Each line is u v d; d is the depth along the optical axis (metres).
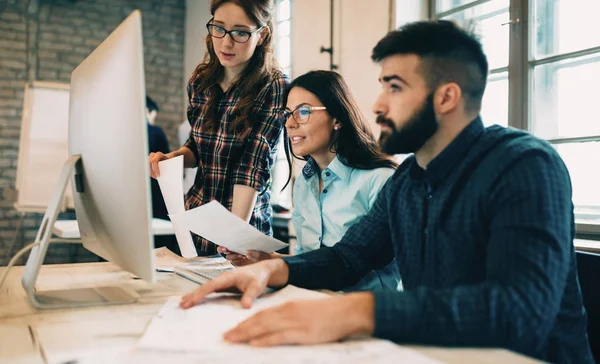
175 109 5.55
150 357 0.63
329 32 3.40
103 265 1.39
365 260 1.11
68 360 0.62
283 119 1.65
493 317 0.67
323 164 1.51
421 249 0.96
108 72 0.88
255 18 1.54
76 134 1.04
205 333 0.71
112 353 0.64
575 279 0.87
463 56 0.85
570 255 0.79
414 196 0.98
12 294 1.00
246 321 0.69
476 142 0.89
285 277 1.01
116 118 0.84
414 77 0.86
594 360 0.97
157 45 5.45
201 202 1.73
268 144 1.64
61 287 1.08
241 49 1.57
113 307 0.90
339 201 1.42
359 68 3.13
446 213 0.89
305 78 1.48
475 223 0.84
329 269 1.07
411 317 0.67
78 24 5.11
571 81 2.22
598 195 2.13
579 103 2.20
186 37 5.51
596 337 0.98
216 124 1.69
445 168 0.90
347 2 3.23
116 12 5.27
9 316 0.84
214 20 1.57
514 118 2.39
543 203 0.74
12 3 4.86
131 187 0.82
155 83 5.45
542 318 0.69
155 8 5.43
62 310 0.88
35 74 4.95
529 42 2.33
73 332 0.74
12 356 0.63
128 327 0.77
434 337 0.67
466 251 0.85
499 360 0.63
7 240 4.65
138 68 0.78
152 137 3.93
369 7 3.04
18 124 4.87
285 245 1.12
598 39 2.11
